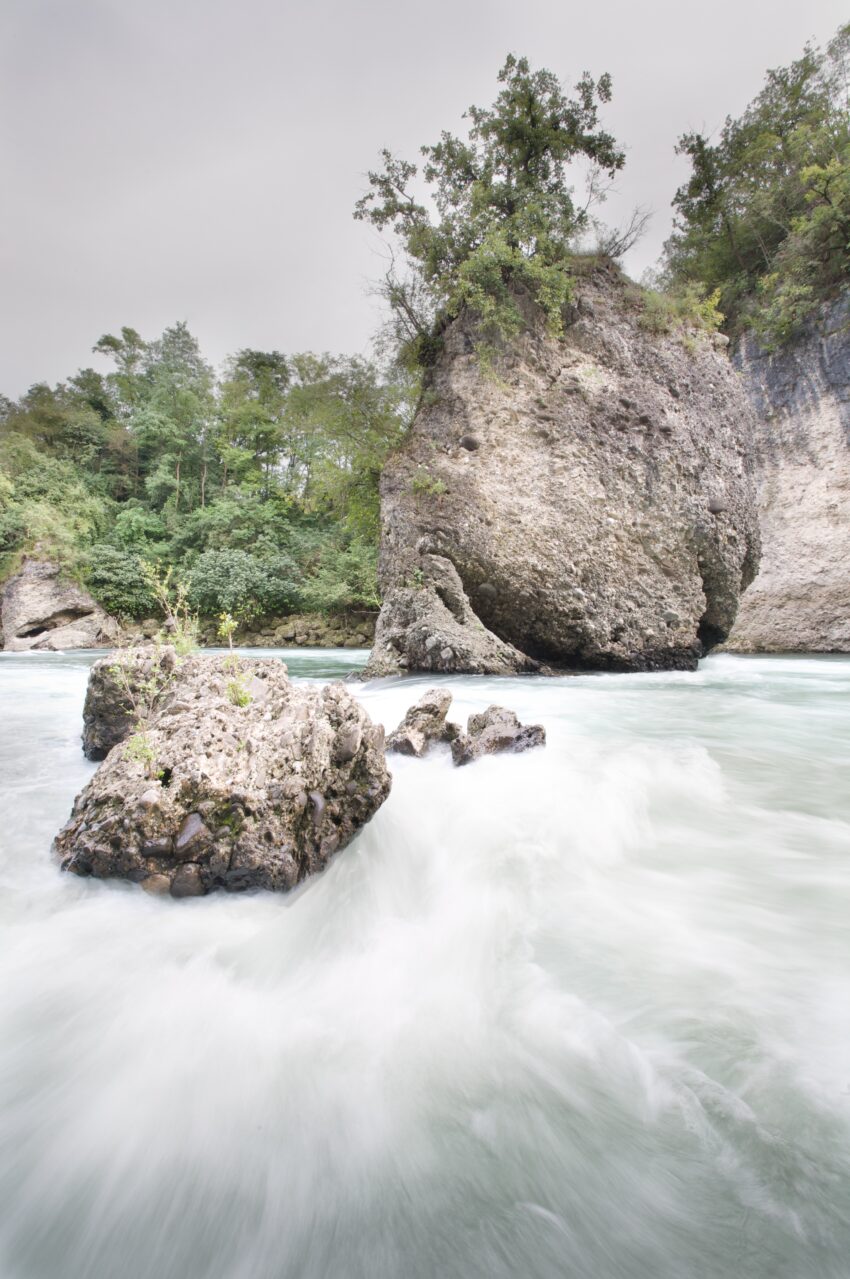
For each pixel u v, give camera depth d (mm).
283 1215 1555
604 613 14695
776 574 24547
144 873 3027
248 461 40062
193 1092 1903
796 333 24812
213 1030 2174
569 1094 1898
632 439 15219
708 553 15711
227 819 3152
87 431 39781
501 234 15328
